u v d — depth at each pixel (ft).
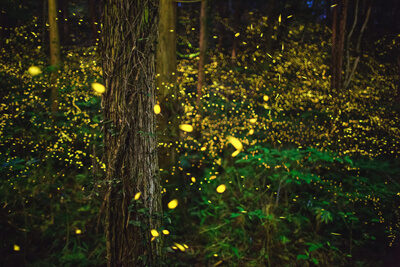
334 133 12.99
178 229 10.52
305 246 10.05
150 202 6.24
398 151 12.00
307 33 16.07
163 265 6.62
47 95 11.87
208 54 15.03
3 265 8.48
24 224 9.75
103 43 5.81
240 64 14.17
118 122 5.82
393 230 9.71
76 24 10.98
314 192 11.55
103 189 6.60
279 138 14.33
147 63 5.92
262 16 14.08
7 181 9.40
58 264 8.89
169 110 10.66
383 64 14.76
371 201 10.52
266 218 9.80
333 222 10.85
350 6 17.28
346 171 11.80
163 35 10.39
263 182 12.17
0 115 10.05
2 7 11.13
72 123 10.84
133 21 5.62
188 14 15.72
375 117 12.32
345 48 14.12
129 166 5.93
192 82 15.23
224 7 19.75
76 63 10.71
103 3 5.73
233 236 10.47
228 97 16.29
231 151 13.99
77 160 10.84
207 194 12.27
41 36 11.56
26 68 10.69
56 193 10.91
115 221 6.12
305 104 14.43
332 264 9.37
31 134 10.56
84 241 9.82
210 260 9.58
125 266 6.17
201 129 14.30
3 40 10.68
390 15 16.93
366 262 9.34
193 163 13.84
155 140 6.34
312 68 13.67
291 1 16.43
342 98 13.16
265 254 9.67
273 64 12.84
